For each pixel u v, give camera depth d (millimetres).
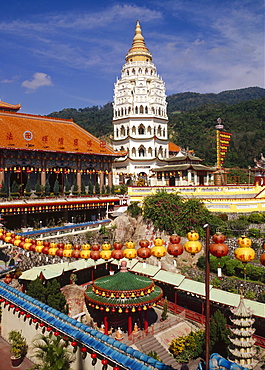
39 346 22109
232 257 48344
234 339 26219
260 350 32188
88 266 44750
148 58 102812
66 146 66188
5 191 54781
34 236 48219
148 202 61219
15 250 40312
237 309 26391
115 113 100688
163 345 34531
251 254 17547
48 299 35375
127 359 19625
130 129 95562
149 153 95625
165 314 39438
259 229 52062
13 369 25312
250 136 197000
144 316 36812
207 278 17000
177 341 33469
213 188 62125
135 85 97438
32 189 63094
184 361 31781
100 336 22250
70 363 22844
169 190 67000
